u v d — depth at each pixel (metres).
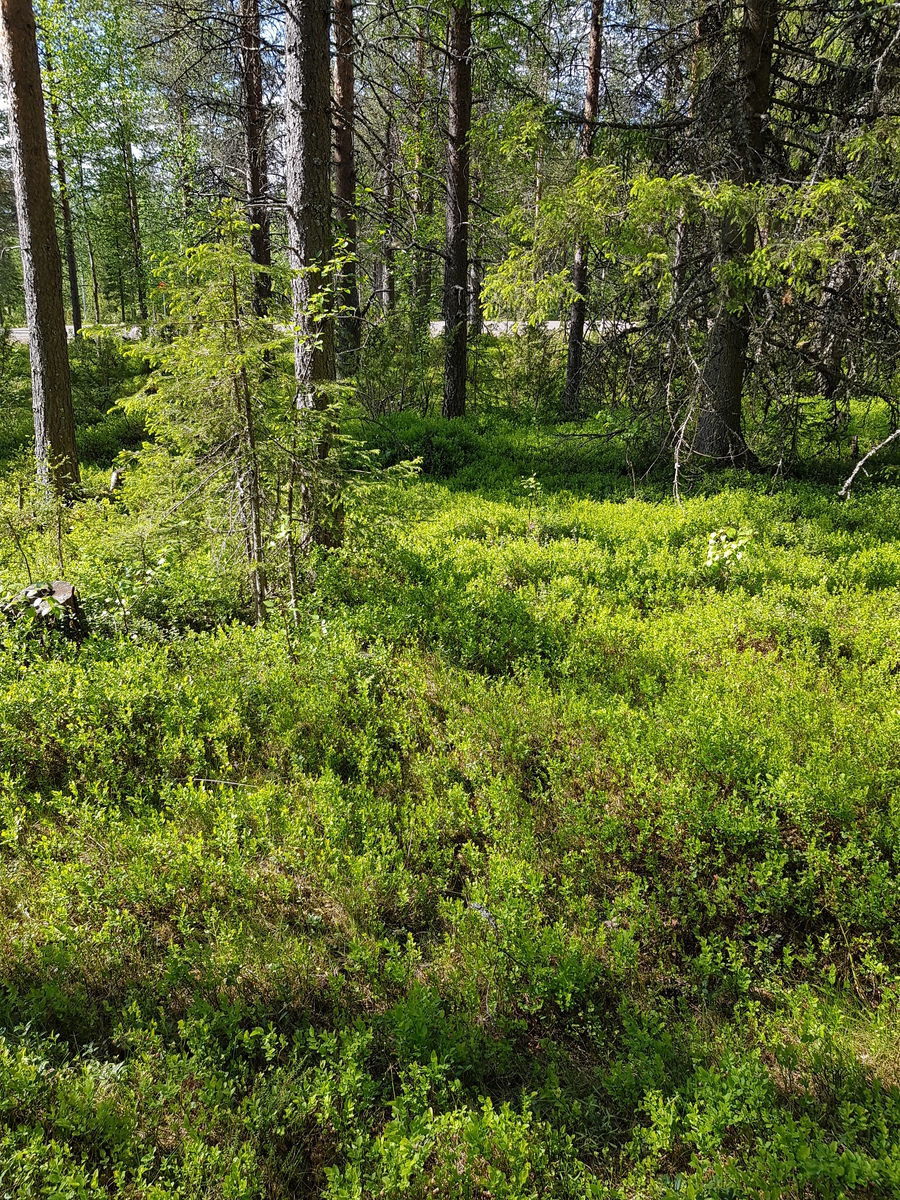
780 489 10.96
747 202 8.87
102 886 3.69
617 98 12.69
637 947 3.40
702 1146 2.48
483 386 19.28
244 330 5.70
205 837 4.10
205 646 5.82
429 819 4.22
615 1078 2.82
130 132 27.38
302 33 7.29
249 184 15.28
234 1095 2.81
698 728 4.77
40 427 10.48
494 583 7.41
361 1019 3.04
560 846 4.16
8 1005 3.04
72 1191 2.25
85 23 24.59
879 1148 2.43
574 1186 2.44
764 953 3.55
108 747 4.69
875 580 7.55
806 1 11.52
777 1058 2.91
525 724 5.08
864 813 4.10
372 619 6.46
